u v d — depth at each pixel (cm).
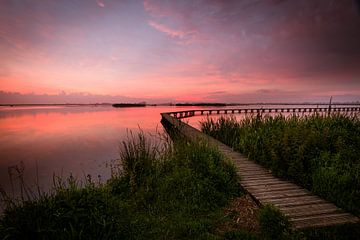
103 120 2811
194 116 3584
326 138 579
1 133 1722
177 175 495
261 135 743
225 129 1106
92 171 775
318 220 339
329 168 457
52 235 271
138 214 398
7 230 268
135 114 4216
